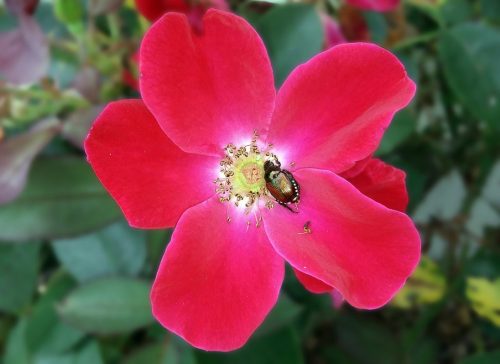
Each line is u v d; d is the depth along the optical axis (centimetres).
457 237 23
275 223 13
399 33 20
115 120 11
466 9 20
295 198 12
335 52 11
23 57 15
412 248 11
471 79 19
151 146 12
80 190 16
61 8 15
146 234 17
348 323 21
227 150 12
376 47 11
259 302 12
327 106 12
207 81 12
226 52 12
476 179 23
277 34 16
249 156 12
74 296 16
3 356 19
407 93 11
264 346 18
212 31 11
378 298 11
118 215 16
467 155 23
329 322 22
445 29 19
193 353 17
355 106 12
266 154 12
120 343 19
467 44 19
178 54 11
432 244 24
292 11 16
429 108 23
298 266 12
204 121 12
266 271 12
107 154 11
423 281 20
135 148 11
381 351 21
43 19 18
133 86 17
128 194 11
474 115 19
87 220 16
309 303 19
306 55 16
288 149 12
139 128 11
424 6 19
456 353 24
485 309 18
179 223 12
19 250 18
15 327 18
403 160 22
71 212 16
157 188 12
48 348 17
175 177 12
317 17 16
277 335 18
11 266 18
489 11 20
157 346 17
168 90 11
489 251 21
